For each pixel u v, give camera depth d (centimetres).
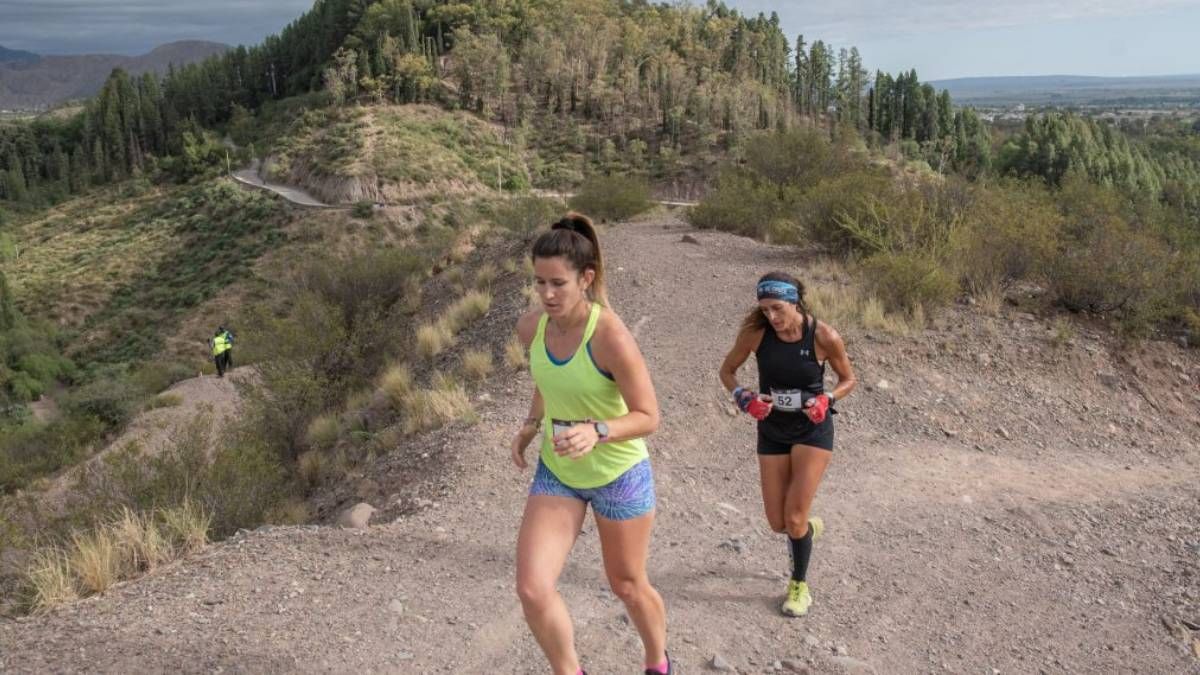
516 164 11150
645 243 1794
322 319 1395
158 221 9638
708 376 945
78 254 9269
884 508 661
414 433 906
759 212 2067
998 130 19725
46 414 5250
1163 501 730
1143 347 1075
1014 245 1207
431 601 442
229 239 8406
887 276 1125
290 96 16075
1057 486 749
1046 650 462
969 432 866
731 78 15150
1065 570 573
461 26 15300
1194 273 1156
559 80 13712
